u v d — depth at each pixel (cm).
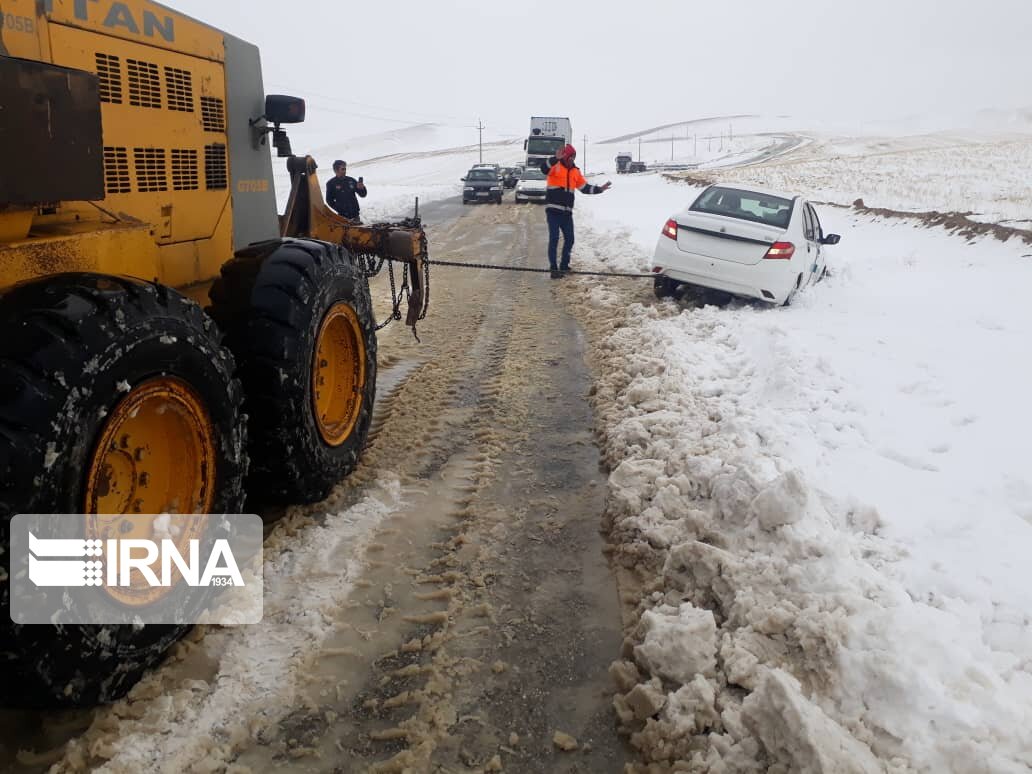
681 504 375
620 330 776
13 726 243
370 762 239
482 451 482
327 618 305
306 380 354
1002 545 342
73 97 245
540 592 332
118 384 229
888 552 339
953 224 1545
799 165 5422
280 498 378
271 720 254
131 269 293
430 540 373
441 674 278
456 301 950
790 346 655
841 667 248
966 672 248
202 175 377
